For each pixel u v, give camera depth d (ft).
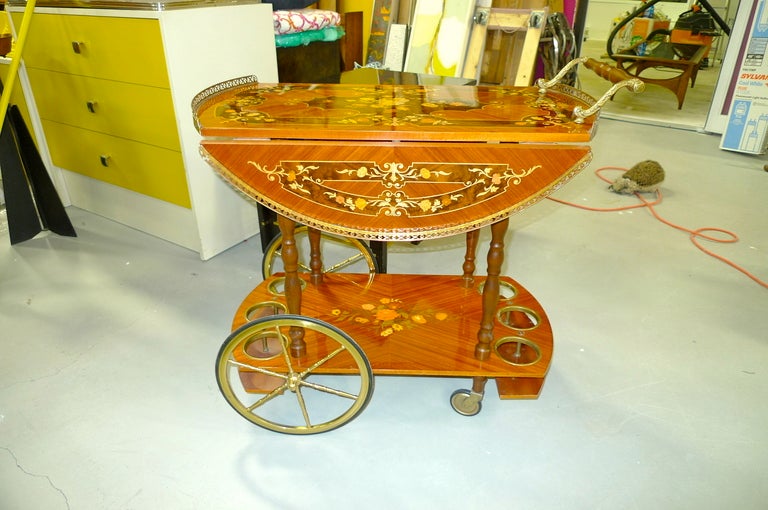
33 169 8.40
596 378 6.01
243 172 4.42
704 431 5.33
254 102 5.10
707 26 19.22
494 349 5.52
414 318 5.99
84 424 5.34
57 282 7.65
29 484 4.73
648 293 7.58
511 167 4.35
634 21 23.39
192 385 5.85
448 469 4.93
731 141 13.11
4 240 8.77
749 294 7.56
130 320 6.87
